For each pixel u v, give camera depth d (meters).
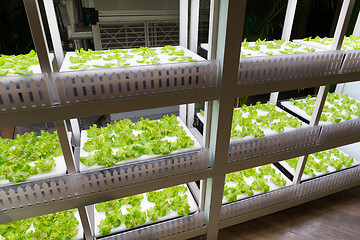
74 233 1.88
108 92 1.40
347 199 2.87
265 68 1.65
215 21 1.45
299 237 2.43
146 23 1.93
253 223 2.57
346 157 2.89
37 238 1.83
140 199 2.24
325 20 2.77
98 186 1.66
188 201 2.31
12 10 1.89
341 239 2.41
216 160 1.85
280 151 2.12
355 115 2.52
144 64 1.57
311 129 2.14
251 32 2.54
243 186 2.41
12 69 1.39
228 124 1.72
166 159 1.76
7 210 1.49
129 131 2.03
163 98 1.49
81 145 1.91
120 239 1.94
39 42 1.18
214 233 2.32
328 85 1.96
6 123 1.27
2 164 1.62
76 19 1.85
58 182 1.53
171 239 2.15
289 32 2.30
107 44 1.94
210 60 1.50
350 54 1.85
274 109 2.68
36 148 1.77
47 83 1.27
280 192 2.43
